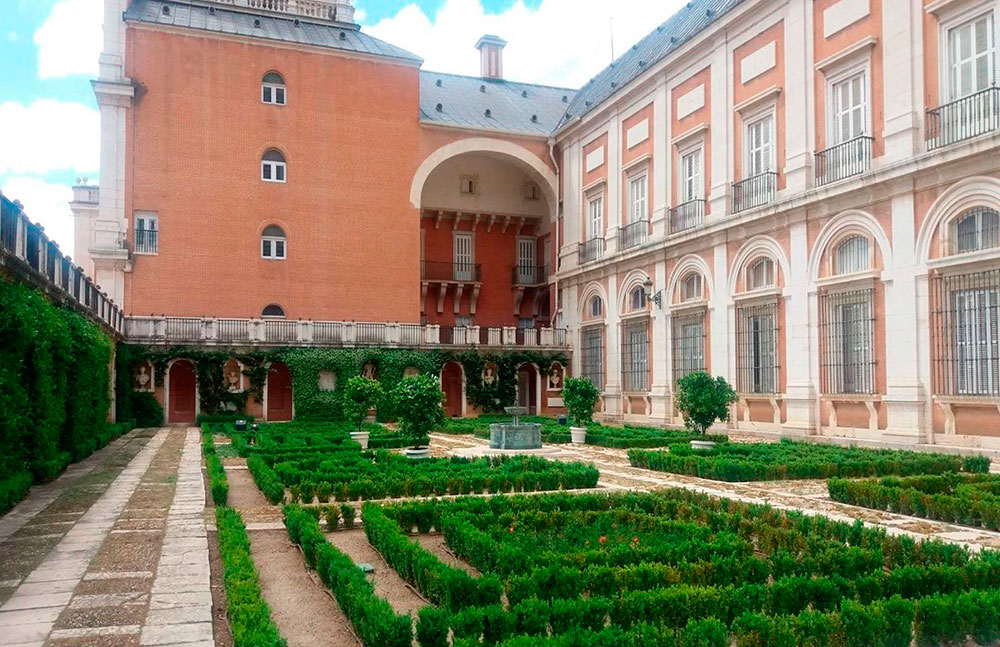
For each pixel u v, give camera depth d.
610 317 33.44
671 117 29.55
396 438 21.70
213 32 34.91
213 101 34.88
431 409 17.22
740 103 25.52
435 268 42.34
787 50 23.39
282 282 35.34
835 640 5.12
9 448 11.45
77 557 8.09
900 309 18.95
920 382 18.31
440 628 5.13
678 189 28.98
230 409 32.41
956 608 5.43
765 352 23.92
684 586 5.82
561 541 8.12
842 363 20.91
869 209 20.05
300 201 35.94
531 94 45.00
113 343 28.08
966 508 9.83
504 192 43.50
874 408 19.53
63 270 16.59
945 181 17.91
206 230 34.34
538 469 14.19
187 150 34.31
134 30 34.03
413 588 7.07
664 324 29.14
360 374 34.25
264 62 35.78
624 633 4.84
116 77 33.59
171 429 29.88
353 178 36.84
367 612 5.33
